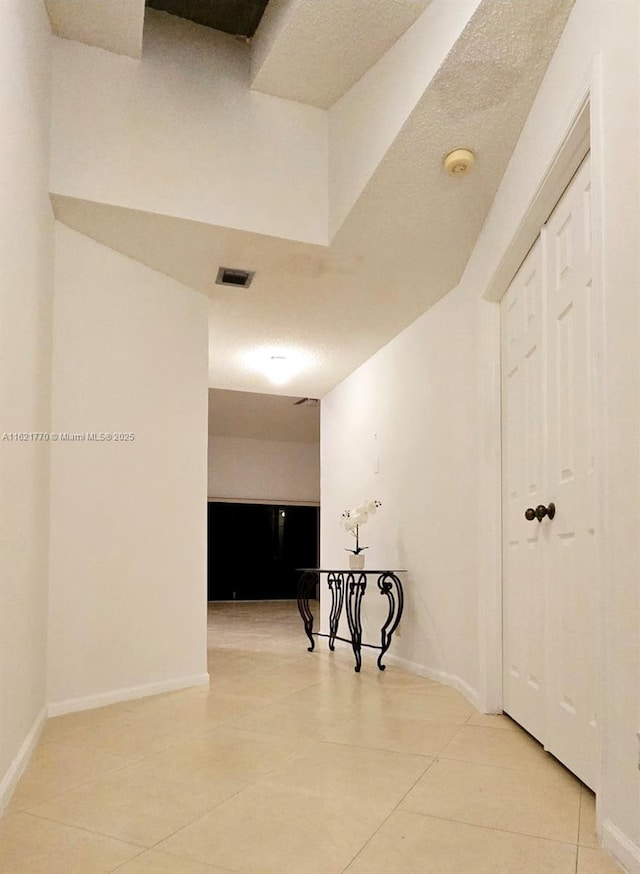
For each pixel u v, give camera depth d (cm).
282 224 313
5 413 189
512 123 236
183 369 357
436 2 217
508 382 287
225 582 968
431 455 380
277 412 862
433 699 311
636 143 146
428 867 146
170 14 305
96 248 314
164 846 156
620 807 148
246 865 147
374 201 282
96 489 304
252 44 313
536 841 158
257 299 384
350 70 286
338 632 524
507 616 279
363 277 352
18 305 206
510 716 273
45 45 260
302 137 323
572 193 207
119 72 292
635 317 146
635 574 143
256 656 446
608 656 155
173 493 344
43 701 268
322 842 158
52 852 153
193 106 304
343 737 247
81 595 294
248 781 200
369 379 495
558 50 200
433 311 388
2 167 181
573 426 203
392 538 439
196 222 298
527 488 255
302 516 1016
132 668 313
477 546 306
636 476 144
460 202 284
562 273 217
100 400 310
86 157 281
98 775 206
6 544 190
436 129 238
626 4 152
